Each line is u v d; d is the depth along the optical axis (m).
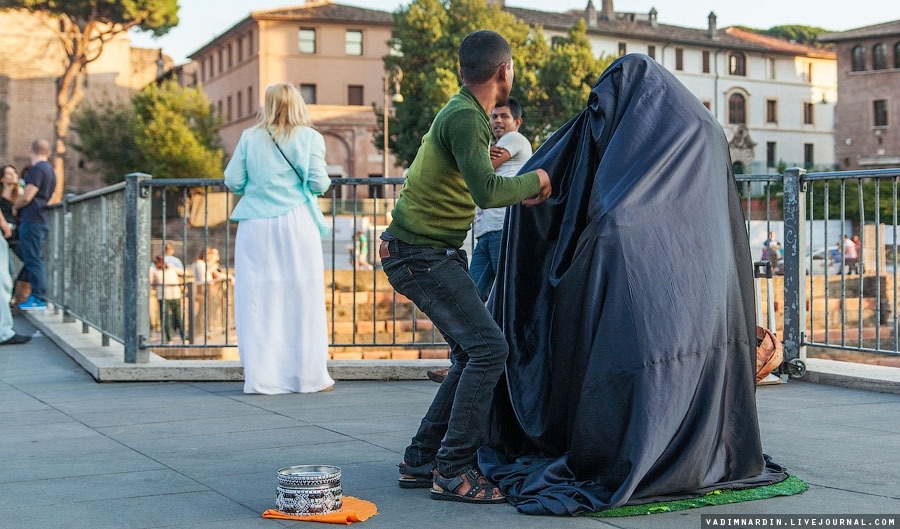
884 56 60.69
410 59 50.78
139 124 51.53
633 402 3.60
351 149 59.66
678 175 3.88
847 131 62.00
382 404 6.18
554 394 3.92
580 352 3.78
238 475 4.22
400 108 50.38
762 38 77.94
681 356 3.66
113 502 3.76
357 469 4.36
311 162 6.57
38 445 4.90
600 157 4.03
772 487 3.81
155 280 13.93
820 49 80.50
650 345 3.63
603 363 3.67
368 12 65.44
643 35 70.50
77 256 10.14
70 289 10.73
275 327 6.59
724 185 4.01
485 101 3.78
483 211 6.56
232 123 68.31
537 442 4.04
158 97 52.22
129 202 7.43
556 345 3.90
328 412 5.88
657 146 3.90
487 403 3.82
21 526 3.42
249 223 6.61
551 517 3.49
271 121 6.55
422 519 3.51
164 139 50.66
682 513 3.51
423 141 3.87
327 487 3.54
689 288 3.74
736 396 3.86
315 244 6.68
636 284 3.70
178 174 50.84
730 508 3.55
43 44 65.56
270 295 6.57
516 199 3.73
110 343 9.03
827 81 78.19
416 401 6.31
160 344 7.52
